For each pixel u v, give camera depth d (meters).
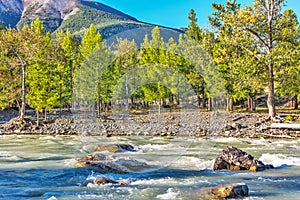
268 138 21.42
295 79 26.25
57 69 33.56
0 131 27.16
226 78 29.14
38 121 30.06
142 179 10.29
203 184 9.74
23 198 8.73
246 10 26.33
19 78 33.62
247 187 8.89
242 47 26.80
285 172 11.26
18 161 13.51
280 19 26.17
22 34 31.52
